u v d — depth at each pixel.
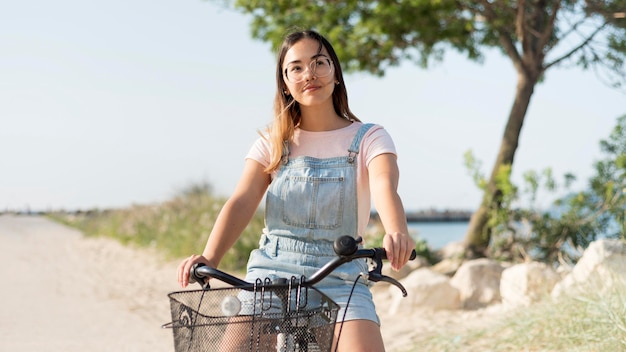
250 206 3.28
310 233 3.15
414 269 10.94
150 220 20.06
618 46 11.59
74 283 12.37
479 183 11.29
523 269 7.51
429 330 7.01
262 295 2.66
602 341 5.17
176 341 2.66
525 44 11.56
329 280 3.03
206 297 2.70
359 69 12.77
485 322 6.81
